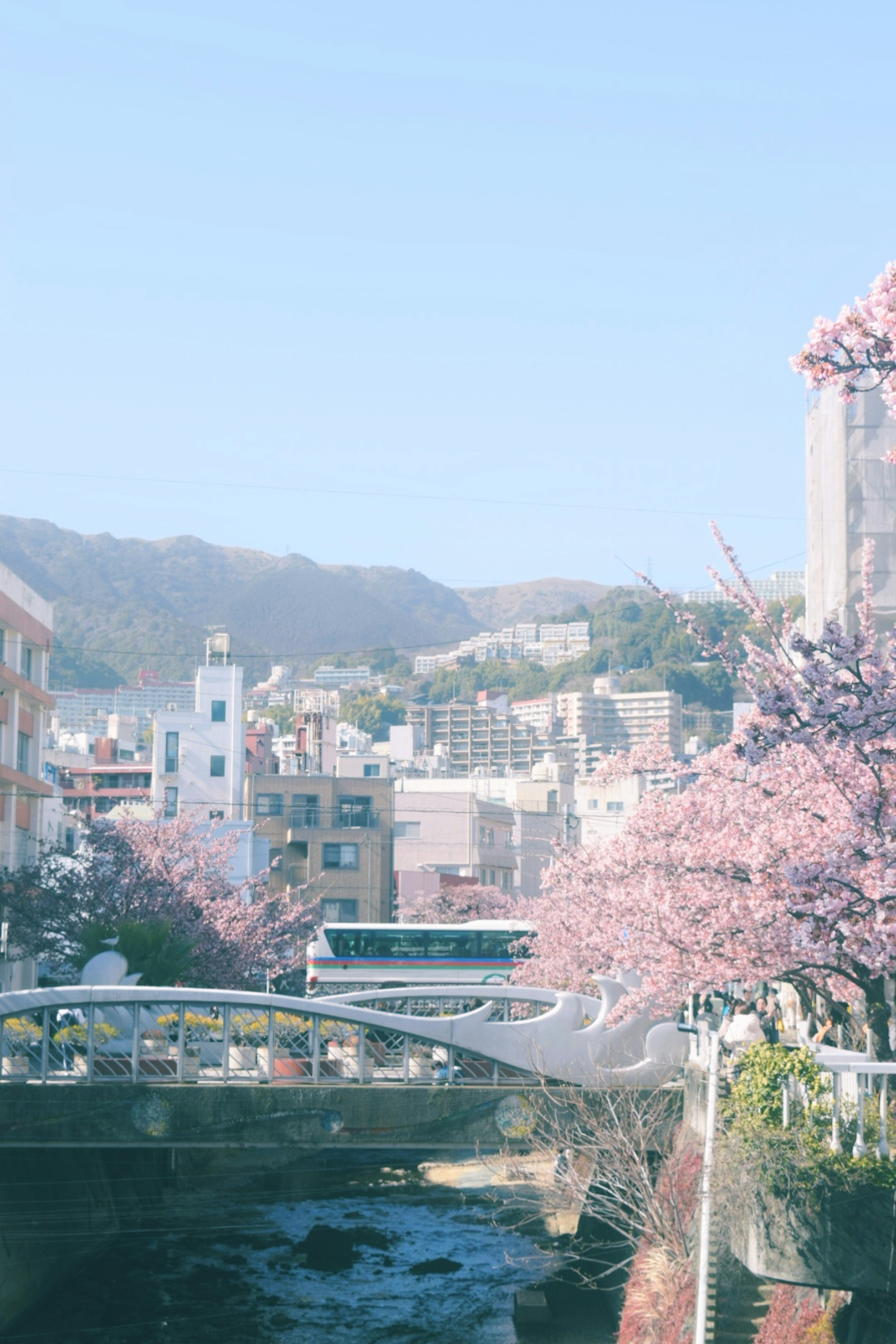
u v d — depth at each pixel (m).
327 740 146.88
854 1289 18.27
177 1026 37.00
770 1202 18.98
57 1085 31.52
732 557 27.75
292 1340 33.19
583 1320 34.66
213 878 63.81
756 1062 20.95
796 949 26.92
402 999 37.00
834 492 51.16
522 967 61.72
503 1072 36.12
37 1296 35.59
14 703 62.84
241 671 124.31
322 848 112.19
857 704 20.00
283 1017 37.19
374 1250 41.66
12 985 62.41
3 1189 34.69
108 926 40.94
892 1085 20.47
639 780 149.00
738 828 28.95
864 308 18.06
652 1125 31.58
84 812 95.69
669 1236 27.39
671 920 28.50
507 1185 43.31
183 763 122.12
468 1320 34.88
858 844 21.97
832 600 51.28
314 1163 53.06
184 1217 45.03
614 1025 34.44
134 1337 33.53
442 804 128.62
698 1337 20.00
